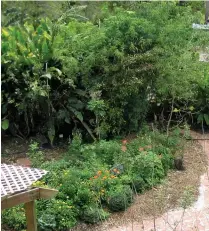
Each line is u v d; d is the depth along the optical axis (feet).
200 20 24.02
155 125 21.35
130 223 14.01
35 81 19.20
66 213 13.75
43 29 22.21
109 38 20.33
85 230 13.69
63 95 19.99
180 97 19.95
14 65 19.97
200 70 21.20
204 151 19.49
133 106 20.03
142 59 19.10
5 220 13.76
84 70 19.56
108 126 19.40
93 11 32.04
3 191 9.97
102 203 15.01
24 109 19.89
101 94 19.72
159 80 19.53
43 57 20.31
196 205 15.01
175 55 19.79
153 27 20.52
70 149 18.06
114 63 19.84
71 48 20.80
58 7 32.65
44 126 20.58
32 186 10.64
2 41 21.34
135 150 17.95
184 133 20.42
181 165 17.69
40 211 13.78
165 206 14.93
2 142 20.54
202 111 22.03
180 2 30.91
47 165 16.88
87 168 16.38
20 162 18.58
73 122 20.70
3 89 20.12
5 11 33.58
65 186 14.67
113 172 16.15
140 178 15.98
